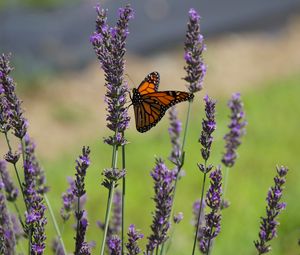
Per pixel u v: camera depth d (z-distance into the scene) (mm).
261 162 12562
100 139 17312
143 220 10578
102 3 30109
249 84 22219
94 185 12375
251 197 10867
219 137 13477
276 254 8914
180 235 9547
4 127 4508
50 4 28797
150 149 14344
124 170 4441
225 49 25766
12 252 4238
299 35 26281
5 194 5168
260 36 26953
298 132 14250
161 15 28922
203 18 28766
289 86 17984
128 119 4426
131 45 26719
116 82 4367
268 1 29453
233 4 29641
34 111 20406
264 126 14844
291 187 10758
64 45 26031
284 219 9523
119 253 4465
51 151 17672
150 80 5285
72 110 20547
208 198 4504
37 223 4270
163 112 5250
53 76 23297
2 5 27953
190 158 12914
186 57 5078
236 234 9523
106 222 4430
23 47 25547
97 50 4379
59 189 12414
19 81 21828
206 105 4520
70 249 9430
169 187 4473
